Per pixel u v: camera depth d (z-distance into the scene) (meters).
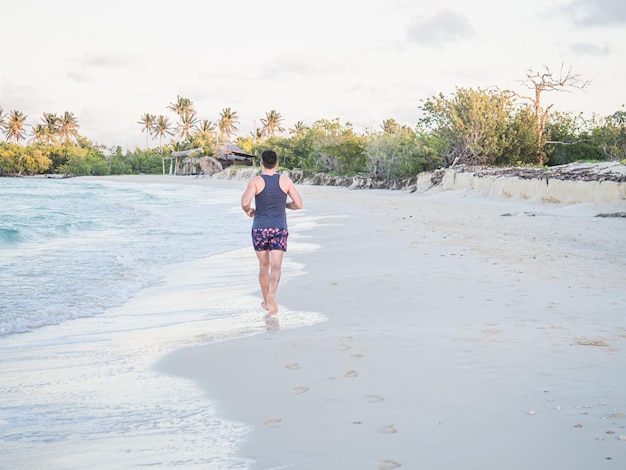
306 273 10.21
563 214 23.89
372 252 12.39
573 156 50.12
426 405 3.58
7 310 7.73
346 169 73.38
